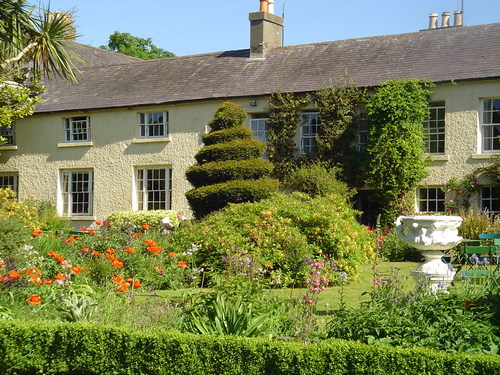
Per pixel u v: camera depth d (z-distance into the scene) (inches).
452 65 763.4
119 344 252.7
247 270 410.0
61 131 961.5
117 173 917.2
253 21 932.0
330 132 776.3
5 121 852.0
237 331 262.1
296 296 397.1
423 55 807.1
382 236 673.0
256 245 504.7
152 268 475.2
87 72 1065.5
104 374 254.5
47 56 705.0
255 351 231.9
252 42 932.0
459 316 244.5
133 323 290.4
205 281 491.2
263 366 230.5
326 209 528.1
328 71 837.8
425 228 338.0
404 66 796.0
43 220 816.3
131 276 464.8
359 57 850.1
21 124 992.9
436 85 743.1
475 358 207.3
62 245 486.3
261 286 343.9
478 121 729.6
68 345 260.7
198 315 278.8
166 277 472.4
